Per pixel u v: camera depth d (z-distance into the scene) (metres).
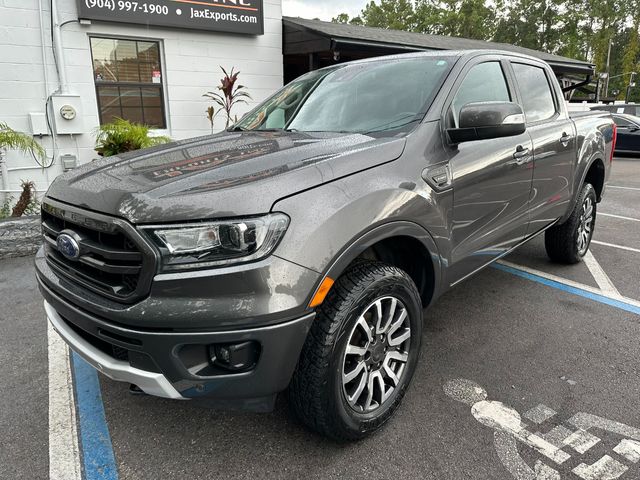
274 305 1.72
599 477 2.01
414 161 2.33
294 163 2.00
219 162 2.08
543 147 3.38
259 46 8.48
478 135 2.44
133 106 7.62
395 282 2.15
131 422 2.42
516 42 54.81
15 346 3.21
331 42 7.85
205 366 1.79
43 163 6.81
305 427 2.32
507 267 4.64
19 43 6.53
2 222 5.01
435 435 2.28
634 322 3.43
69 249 1.95
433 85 2.71
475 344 3.14
